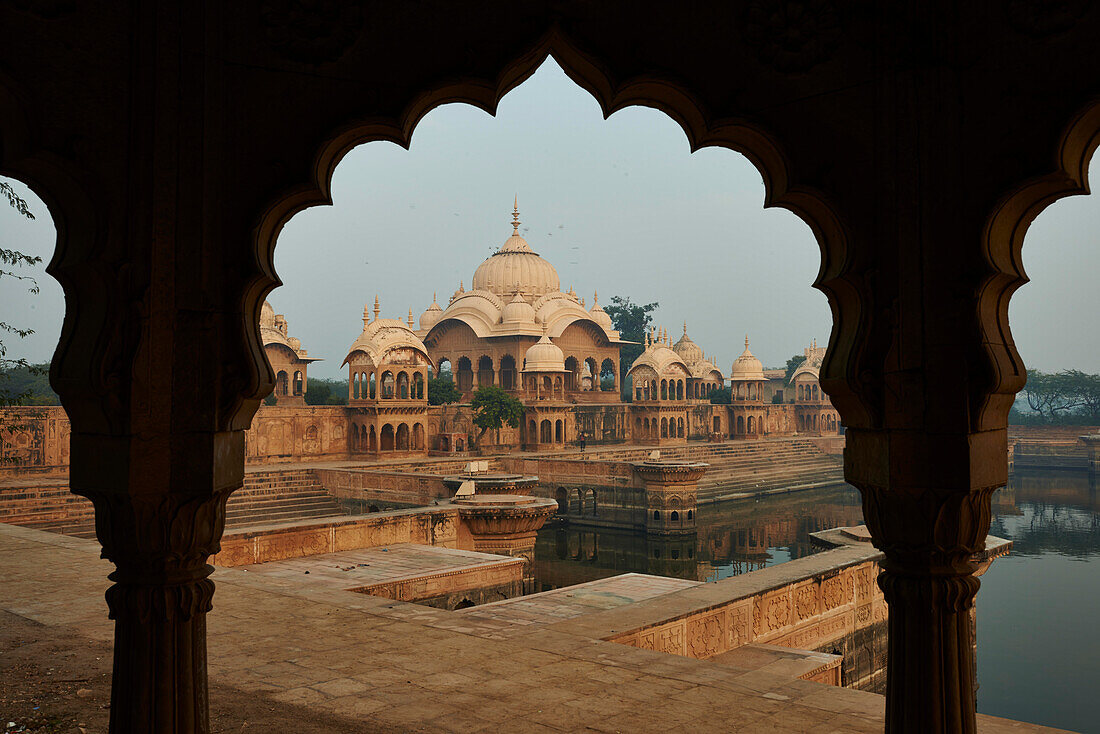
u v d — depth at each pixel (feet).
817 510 126.52
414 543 58.80
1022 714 45.57
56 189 11.44
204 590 11.93
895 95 11.53
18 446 85.25
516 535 64.69
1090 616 65.77
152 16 11.31
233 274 11.75
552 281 191.52
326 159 12.14
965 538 11.56
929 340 11.45
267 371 12.23
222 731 15.85
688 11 11.98
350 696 17.87
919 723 11.54
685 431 166.20
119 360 11.16
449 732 15.83
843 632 38.63
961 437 11.28
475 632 23.39
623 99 12.76
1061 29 10.60
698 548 98.22
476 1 11.80
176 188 11.43
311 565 48.44
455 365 180.65
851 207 11.89
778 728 15.97
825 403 209.67
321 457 118.01
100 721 16.55
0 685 18.78
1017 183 10.89
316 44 11.76
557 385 161.07
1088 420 239.71
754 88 12.07
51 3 10.87
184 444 11.53
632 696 17.84
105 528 11.59
